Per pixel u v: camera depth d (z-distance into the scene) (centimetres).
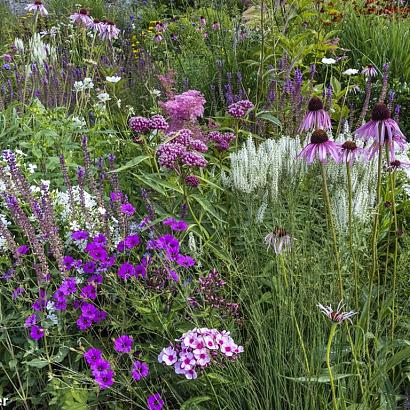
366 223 282
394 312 271
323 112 225
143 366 248
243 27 632
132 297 274
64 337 278
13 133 407
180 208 331
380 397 242
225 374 247
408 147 388
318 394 236
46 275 270
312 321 247
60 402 253
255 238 291
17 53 610
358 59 612
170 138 319
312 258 268
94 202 329
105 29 605
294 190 293
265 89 490
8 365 281
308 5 570
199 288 268
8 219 327
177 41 772
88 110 481
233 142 400
